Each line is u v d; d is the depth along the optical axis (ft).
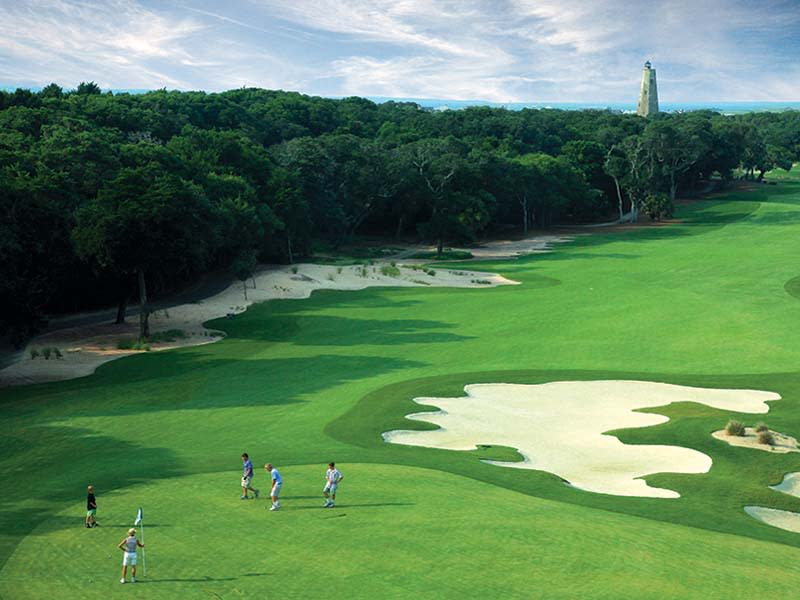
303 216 397.39
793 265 367.86
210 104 604.90
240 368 206.90
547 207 565.94
